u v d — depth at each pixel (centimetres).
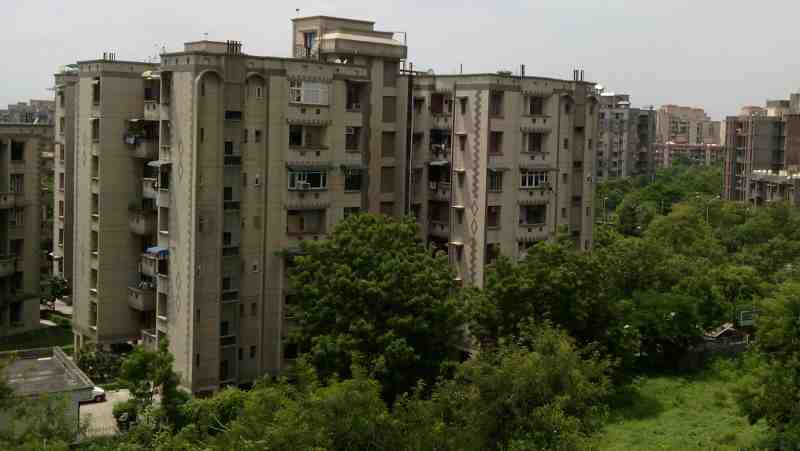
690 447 7588
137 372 6494
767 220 14638
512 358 5488
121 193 9088
